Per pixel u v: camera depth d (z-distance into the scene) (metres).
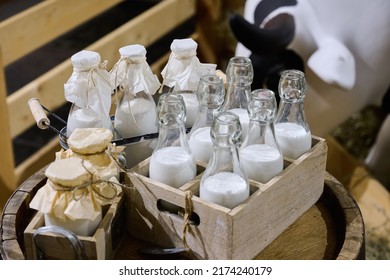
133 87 1.27
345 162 2.41
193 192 1.17
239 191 1.12
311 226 1.30
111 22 3.15
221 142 1.11
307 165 1.27
